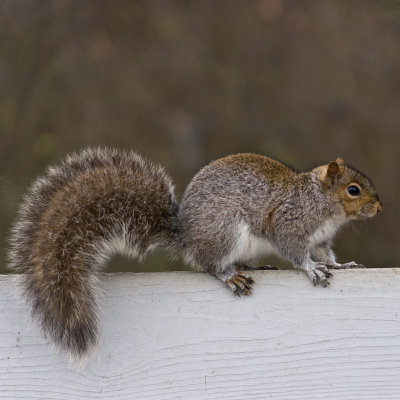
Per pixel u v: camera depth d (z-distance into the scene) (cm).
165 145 1661
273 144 1648
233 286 756
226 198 859
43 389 735
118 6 1706
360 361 742
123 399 734
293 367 743
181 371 742
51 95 1631
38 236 762
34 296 733
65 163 836
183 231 868
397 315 749
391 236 1436
